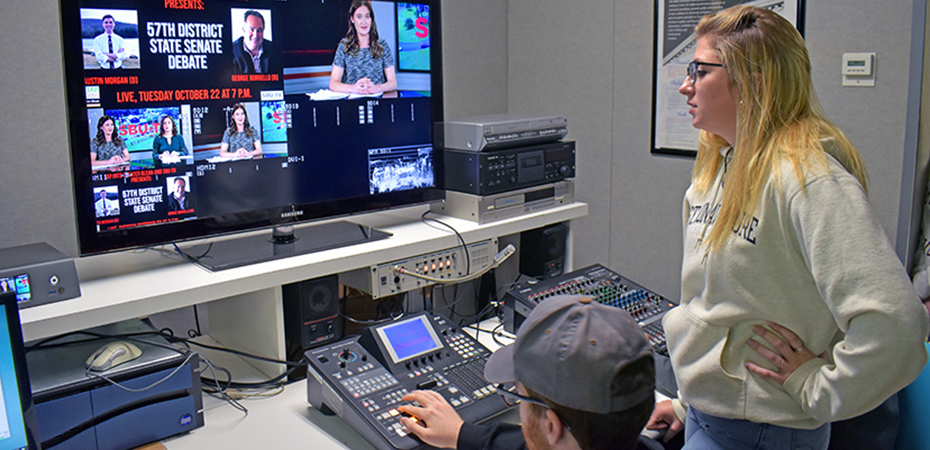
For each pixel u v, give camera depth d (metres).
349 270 1.79
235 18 1.64
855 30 2.32
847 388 1.07
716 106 1.26
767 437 1.23
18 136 1.87
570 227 2.28
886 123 2.29
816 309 1.17
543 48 3.27
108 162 1.52
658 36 2.85
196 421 1.50
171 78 1.57
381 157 1.94
